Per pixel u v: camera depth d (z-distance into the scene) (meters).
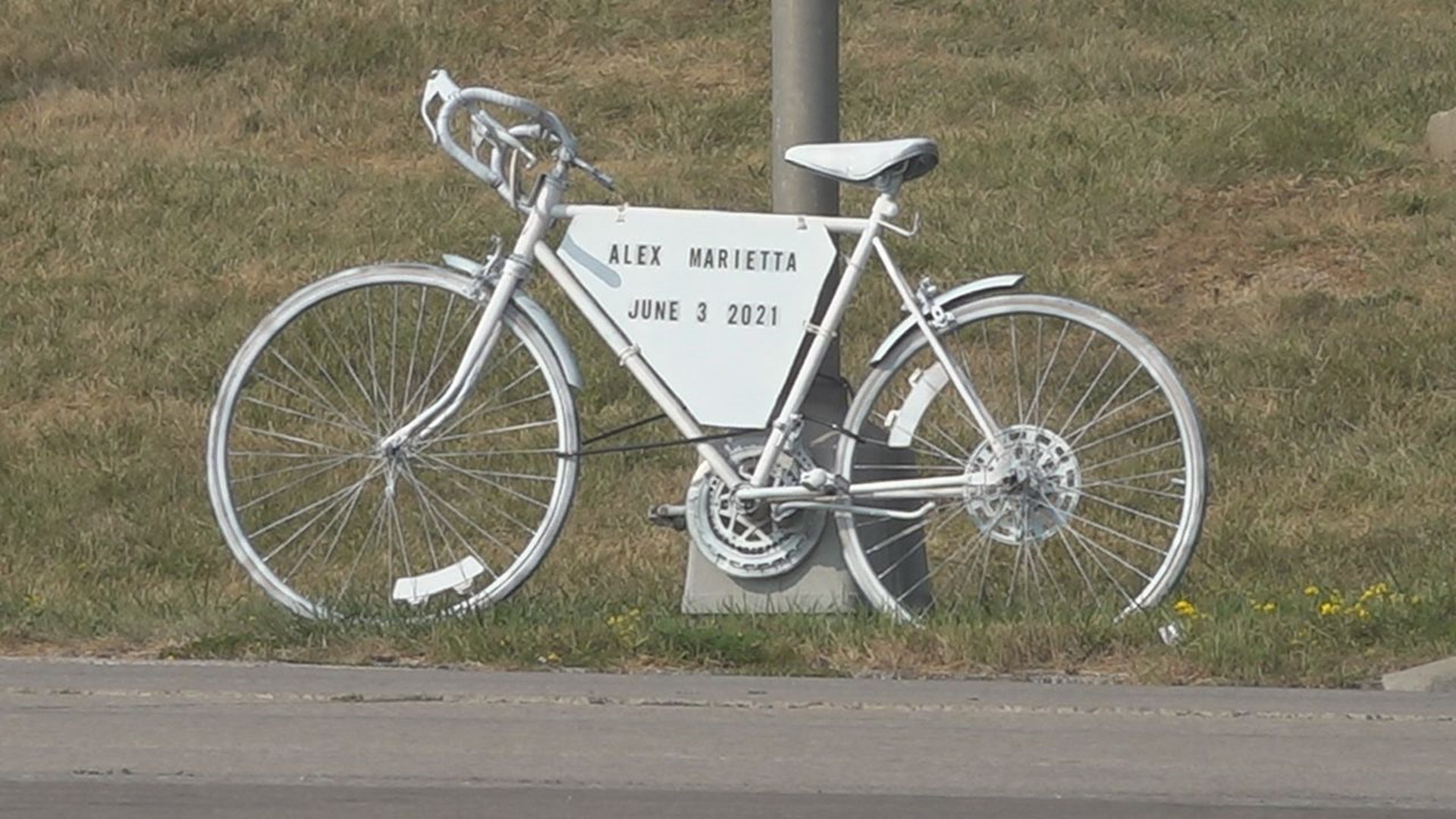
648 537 22.89
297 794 10.94
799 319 15.70
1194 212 31.62
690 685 13.81
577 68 39.53
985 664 14.68
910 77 37.97
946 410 20.12
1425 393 26.02
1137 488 19.17
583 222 15.82
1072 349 26.89
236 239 31.72
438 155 36.00
